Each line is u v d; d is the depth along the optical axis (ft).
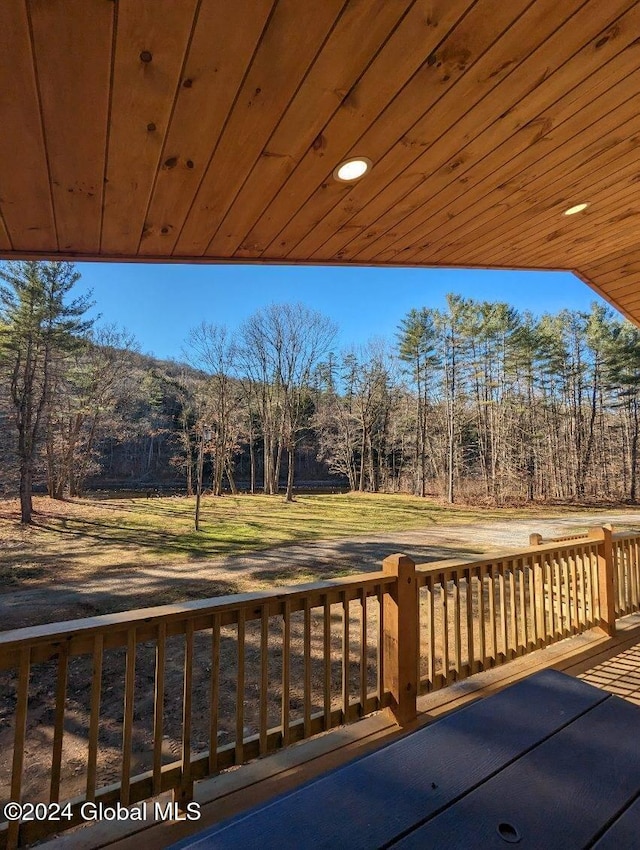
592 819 2.26
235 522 41.01
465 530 36.78
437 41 3.41
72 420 55.98
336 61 3.49
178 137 4.19
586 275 10.07
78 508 47.52
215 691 4.98
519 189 5.99
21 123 3.82
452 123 4.43
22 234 5.84
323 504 59.06
